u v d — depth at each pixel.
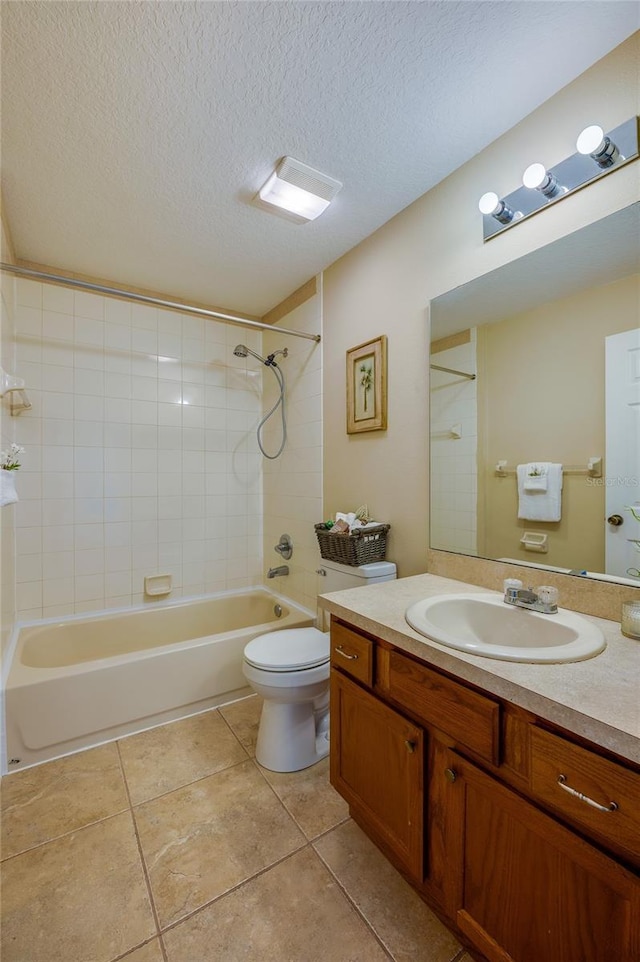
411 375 1.80
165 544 2.74
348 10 1.03
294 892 1.15
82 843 1.31
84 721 1.79
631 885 0.64
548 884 0.76
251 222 1.91
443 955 1.00
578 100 1.21
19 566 2.26
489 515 1.46
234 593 2.98
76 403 2.43
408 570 1.82
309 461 2.54
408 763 1.06
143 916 1.09
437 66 1.18
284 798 1.51
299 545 2.66
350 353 2.15
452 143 1.46
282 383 2.82
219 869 1.23
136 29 1.07
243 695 2.23
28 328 2.29
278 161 1.54
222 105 1.29
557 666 0.84
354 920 1.08
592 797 0.68
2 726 1.63
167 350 2.75
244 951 1.01
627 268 1.11
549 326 1.29
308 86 1.23
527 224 1.35
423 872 1.03
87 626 2.40
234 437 3.02
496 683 0.81
